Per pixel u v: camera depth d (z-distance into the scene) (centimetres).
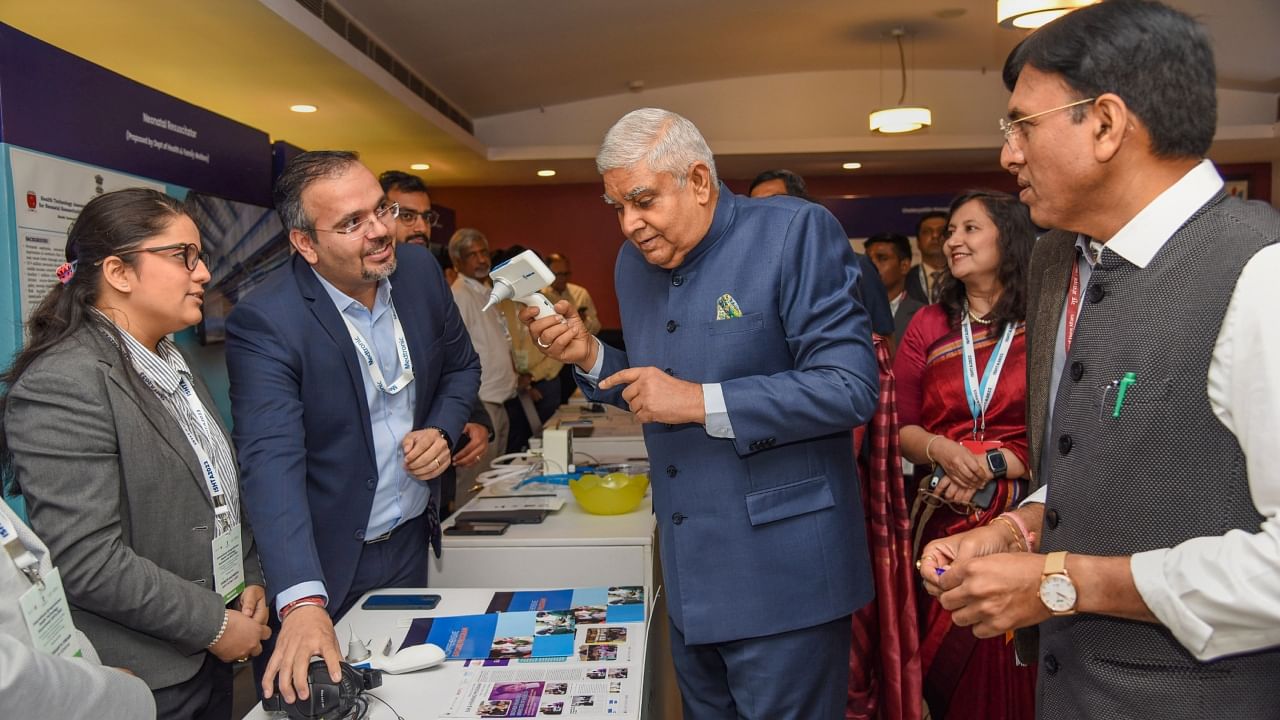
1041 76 97
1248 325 85
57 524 137
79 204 212
